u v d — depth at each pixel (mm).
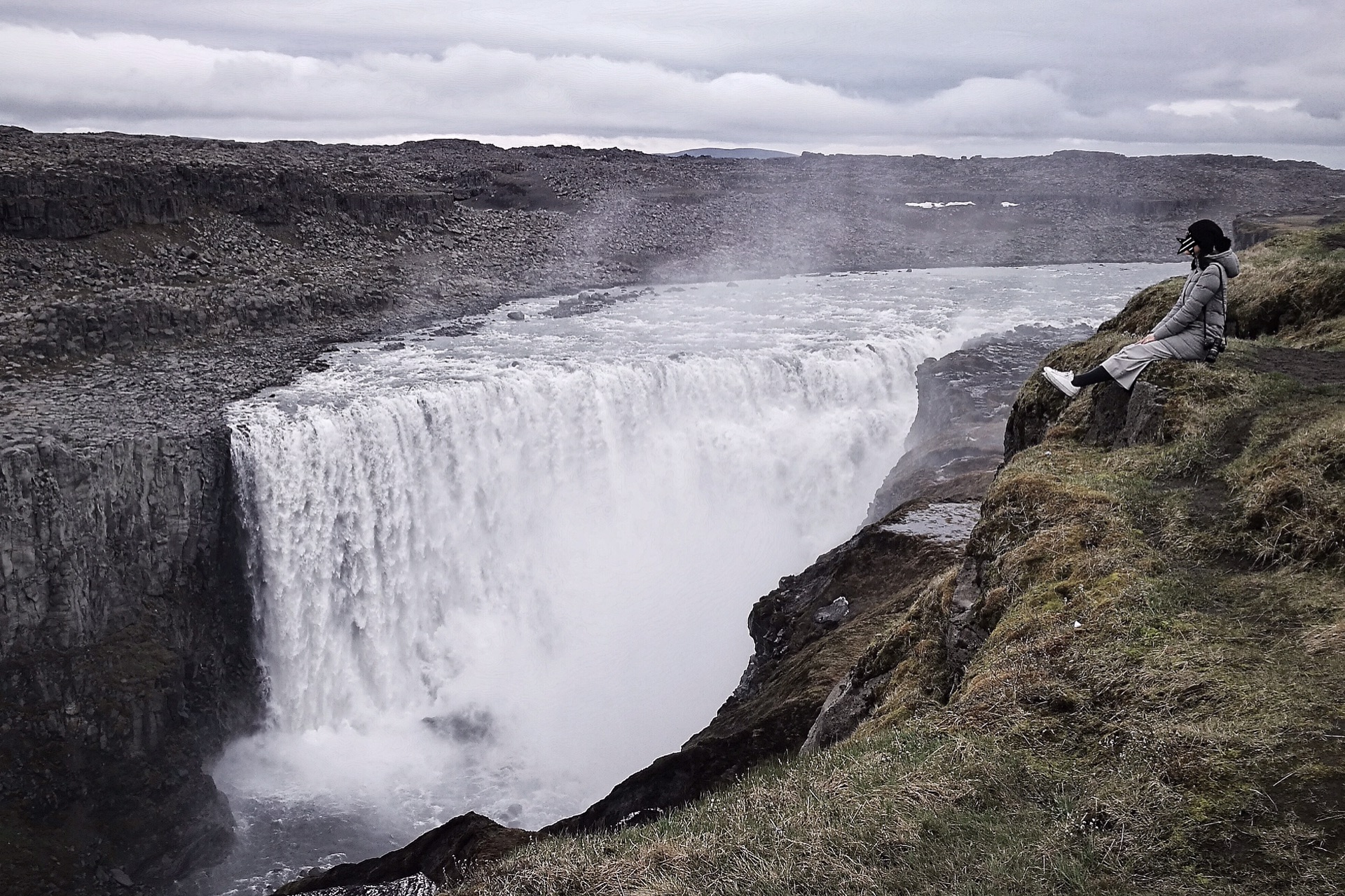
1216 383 14383
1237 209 151375
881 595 25141
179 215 73312
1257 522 11156
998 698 9828
